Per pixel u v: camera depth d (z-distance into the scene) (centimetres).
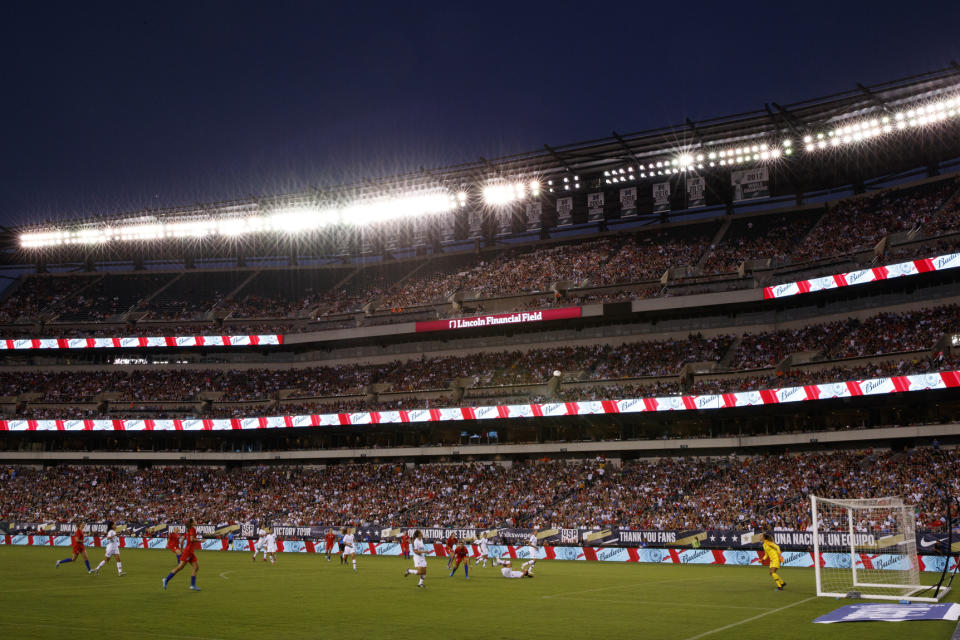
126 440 8362
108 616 2225
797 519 4938
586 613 2367
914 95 6184
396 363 8225
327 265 9906
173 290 9788
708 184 7894
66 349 8894
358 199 8562
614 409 6475
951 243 5872
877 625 1997
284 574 3909
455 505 6575
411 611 2411
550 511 6144
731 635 1914
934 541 4256
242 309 9100
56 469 8338
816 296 6588
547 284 7925
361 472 7500
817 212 7669
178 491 7688
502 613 2370
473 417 6956
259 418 7744
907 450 5603
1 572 3866
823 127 6675
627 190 8119
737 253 7394
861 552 4378
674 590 3103
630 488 6200
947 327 5712
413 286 8831
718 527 5262
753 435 6238
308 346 8694
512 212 8688
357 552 5931
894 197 7112
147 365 8856
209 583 3353
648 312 7175
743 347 6738
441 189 8325
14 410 8456
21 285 10169
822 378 5812
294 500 7181
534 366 7469
